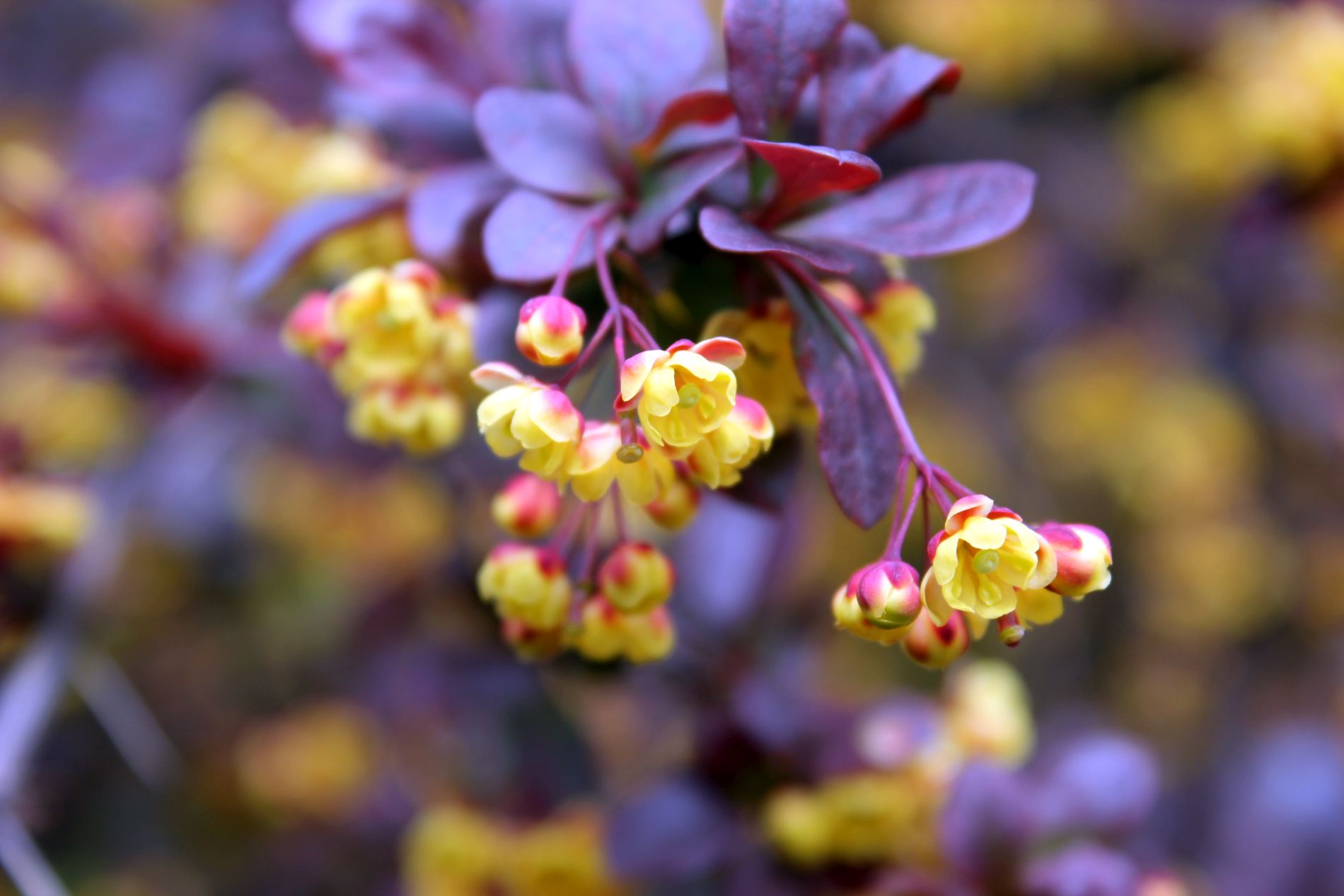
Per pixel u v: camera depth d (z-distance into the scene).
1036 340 0.53
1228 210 0.42
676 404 0.22
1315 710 0.52
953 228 0.23
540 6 0.26
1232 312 0.46
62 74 0.52
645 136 0.24
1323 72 0.32
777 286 0.23
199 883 0.43
